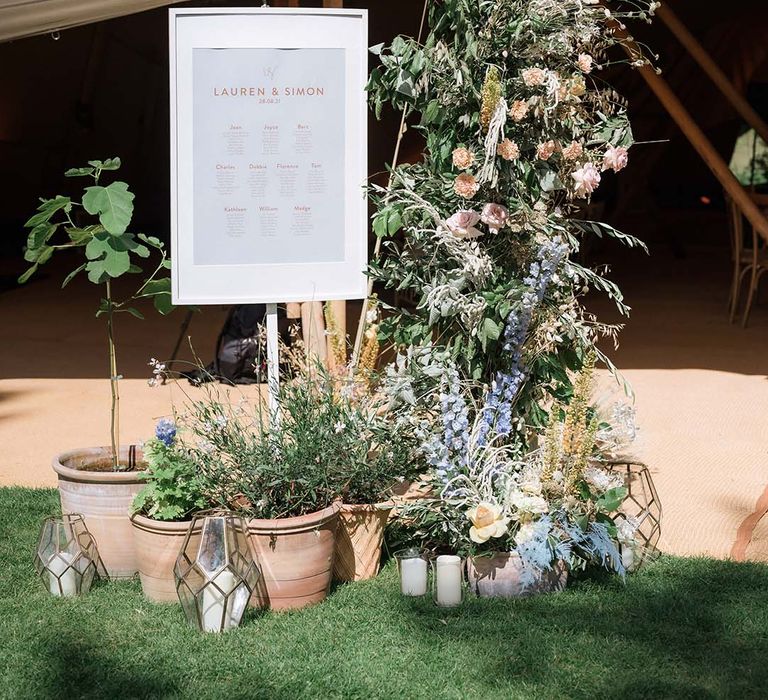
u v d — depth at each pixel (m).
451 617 3.09
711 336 7.77
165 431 3.24
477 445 3.41
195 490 3.18
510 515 3.27
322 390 3.53
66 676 2.71
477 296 3.38
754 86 12.59
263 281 3.64
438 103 3.42
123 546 3.37
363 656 2.83
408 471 3.48
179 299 3.59
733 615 3.08
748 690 2.65
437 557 3.32
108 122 12.25
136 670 2.75
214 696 2.62
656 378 6.37
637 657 2.82
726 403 5.77
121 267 3.45
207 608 2.96
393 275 3.61
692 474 4.54
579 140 3.55
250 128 3.57
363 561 3.39
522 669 2.76
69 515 3.29
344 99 3.61
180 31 3.51
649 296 9.62
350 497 3.43
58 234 12.76
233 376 6.14
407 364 3.54
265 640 2.93
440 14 3.50
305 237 3.64
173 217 3.56
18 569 3.45
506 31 3.36
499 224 3.36
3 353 7.25
